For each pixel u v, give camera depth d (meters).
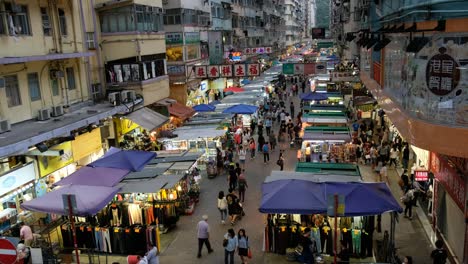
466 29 9.73
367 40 22.95
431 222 15.26
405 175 17.77
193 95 35.66
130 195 15.84
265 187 13.72
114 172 15.20
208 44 38.62
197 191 18.42
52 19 18.78
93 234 14.11
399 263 11.41
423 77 10.98
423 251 13.34
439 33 10.29
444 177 13.27
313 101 35.41
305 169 15.98
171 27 32.22
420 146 10.96
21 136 14.38
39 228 14.78
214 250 14.04
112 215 15.14
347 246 13.15
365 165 22.73
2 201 14.50
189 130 23.78
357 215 11.82
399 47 14.45
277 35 86.81
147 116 23.31
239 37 52.88
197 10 35.62
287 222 13.95
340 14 63.28
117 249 14.01
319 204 12.38
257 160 24.83
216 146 23.31
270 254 13.68
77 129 18.59
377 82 22.52
